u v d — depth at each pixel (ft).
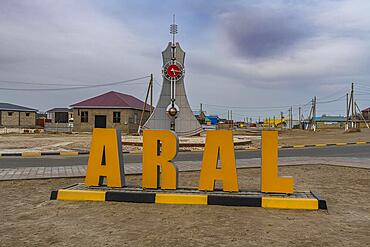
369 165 43.21
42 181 31.50
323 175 35.47
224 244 15.29
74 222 18.66
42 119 231.30
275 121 330.34
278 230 17.30
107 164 24.86
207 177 23.84
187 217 19.58
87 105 168.55
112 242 15.55
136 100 196.54
